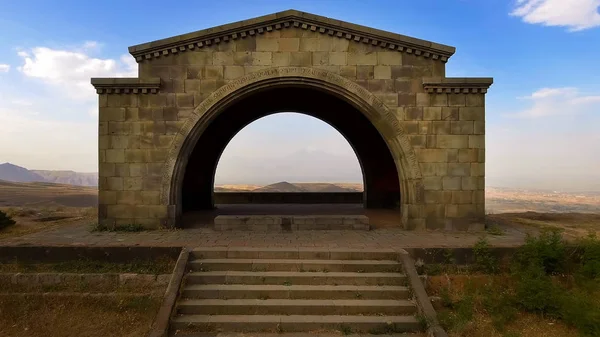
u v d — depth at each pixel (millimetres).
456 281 10109
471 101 14422
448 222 14281
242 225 14055
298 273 10023
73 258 10711
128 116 14188
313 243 11750
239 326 8422
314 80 14516
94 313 8984
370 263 10289
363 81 14523
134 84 13977
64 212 24953
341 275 9867
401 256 10391
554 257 10320
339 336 8258
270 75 14406
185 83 14336
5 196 51906
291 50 14516
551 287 9250
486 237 12891
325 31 14508
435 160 14367
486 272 10508
